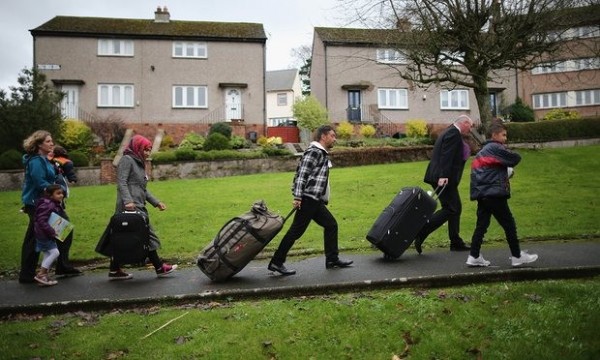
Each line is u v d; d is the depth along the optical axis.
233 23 33.22
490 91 33.66
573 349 4.24
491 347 4.36
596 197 11.82
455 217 7.67
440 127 33.34
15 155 20.80
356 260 7.25
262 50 31.72
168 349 4.36
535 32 16.33
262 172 21.95
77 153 21.83
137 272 7.26
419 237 7.55
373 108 32.59
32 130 22.50
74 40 29.81
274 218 6.25
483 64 17.44
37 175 6.57
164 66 30.70
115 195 15.40
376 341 4.48
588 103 34.59
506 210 6.22
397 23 17.56
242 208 12.41
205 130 30.86
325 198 6.66
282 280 6.14
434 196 7.54
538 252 7.20
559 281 5.77
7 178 20.33
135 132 29.20
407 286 5.80
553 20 16.16
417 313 4.94
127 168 6.69
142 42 30.52
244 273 6.76
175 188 16.47
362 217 10.99
